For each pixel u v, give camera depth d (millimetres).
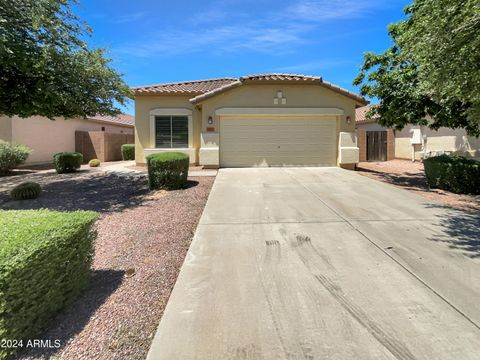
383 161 19391
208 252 4719
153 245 5141
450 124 10297
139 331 2943
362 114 25547
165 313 3160
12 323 2510
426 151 17734
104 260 4559
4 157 14578
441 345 2656
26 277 2625
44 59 8055
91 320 3092
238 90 14141
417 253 4617
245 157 14539
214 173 12812
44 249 2842
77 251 3410
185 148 15773
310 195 8625
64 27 9078
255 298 3422
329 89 14016
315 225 5992
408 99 10695
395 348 2623
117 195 9578
